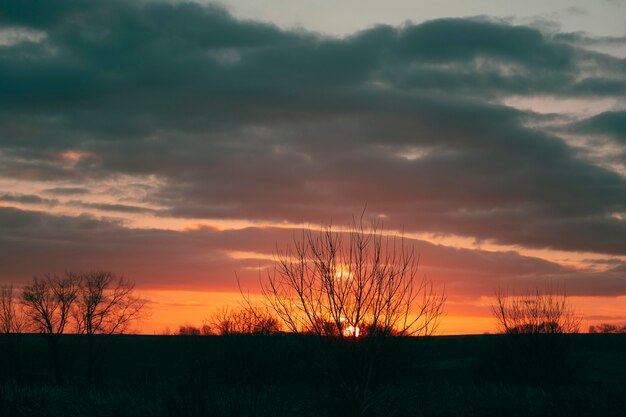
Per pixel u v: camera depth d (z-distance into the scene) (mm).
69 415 15688
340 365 13812
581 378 25500
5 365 17344
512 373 23984
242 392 13062
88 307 49031
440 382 21047
